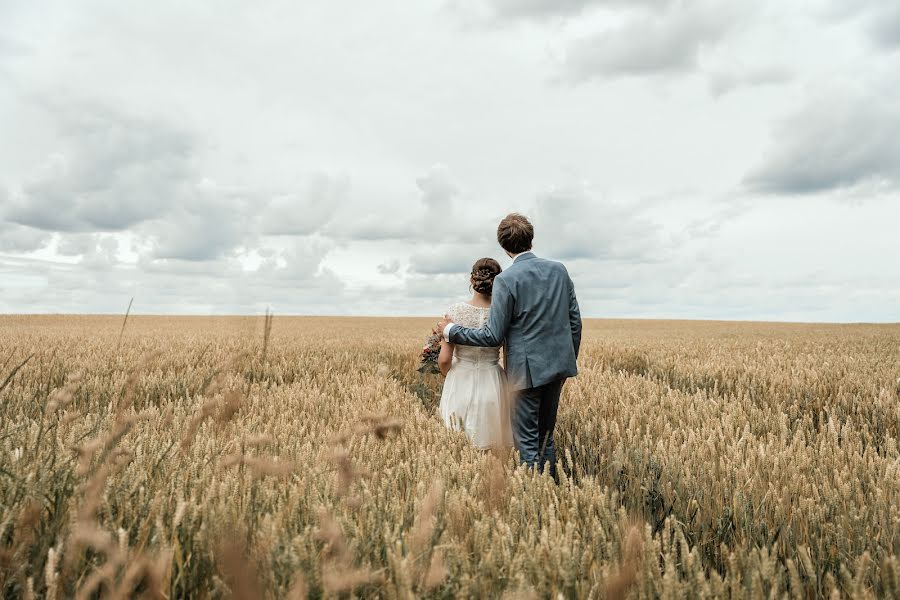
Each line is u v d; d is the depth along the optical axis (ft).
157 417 11.79
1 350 28.84
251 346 5.15
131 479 5.90
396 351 36.96
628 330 109.50
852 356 35.63
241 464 6.49
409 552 4.39
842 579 5.52
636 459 9.71
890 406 17.70
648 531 5.24
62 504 4.92
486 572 4.51
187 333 58.54
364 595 4.39
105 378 19.43
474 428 13.21
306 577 3.79
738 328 123.03
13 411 11.30
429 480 7.57
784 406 19.69
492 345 12.65
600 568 4.91
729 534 7.21
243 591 3.42
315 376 24.84
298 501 5.79
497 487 6.59
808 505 7.30
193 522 4.91
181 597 4.47
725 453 10.49
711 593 4.74
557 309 12.58
